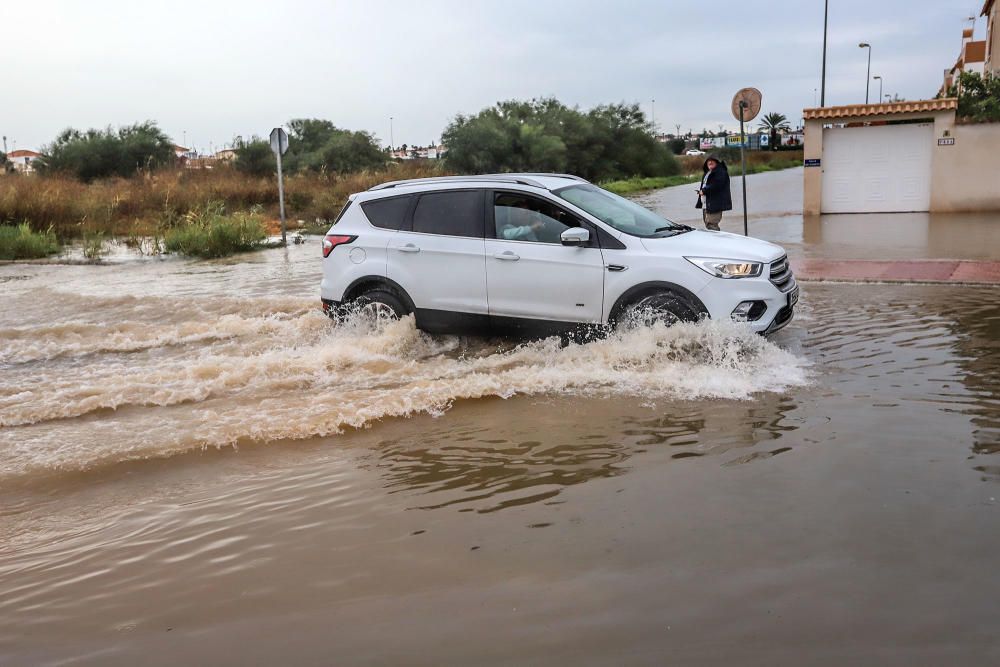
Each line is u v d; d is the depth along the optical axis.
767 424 5.09
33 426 5.84
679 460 4.55
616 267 6.94
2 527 4.18
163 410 6.11
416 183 8.02
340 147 44.75
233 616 3.13
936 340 7.16
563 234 6.96
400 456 4.91
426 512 4.04
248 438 5.36
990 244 13.53
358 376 6.86
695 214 22.53
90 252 17.38
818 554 3.36
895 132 19.78
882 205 20.20
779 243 15.08
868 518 3.67
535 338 7.41
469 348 7.75
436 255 7.63
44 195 22.25
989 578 3.10
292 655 2.84
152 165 40.19
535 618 2.98
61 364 7.77
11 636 3.09
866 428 4.91
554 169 48.78
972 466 4.24
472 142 47.06
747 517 3.75
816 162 20.39
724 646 2.74
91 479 4.79
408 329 7.75
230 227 17.89
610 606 3.04
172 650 2.92
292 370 7.05
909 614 2.88
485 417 5.58
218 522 4.07
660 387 6.04
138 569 3.59
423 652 2.80
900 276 10.65
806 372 6.29
